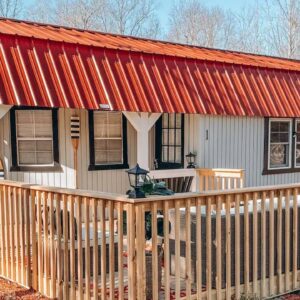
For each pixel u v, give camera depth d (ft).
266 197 16.72
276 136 35.76
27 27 30.48
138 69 27.99
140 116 27.07
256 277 16.47
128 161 30.19
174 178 31.37
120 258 13.84
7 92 22.68
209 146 31.68
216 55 36.76
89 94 25.16
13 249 18.48
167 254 14.17
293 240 17.61
